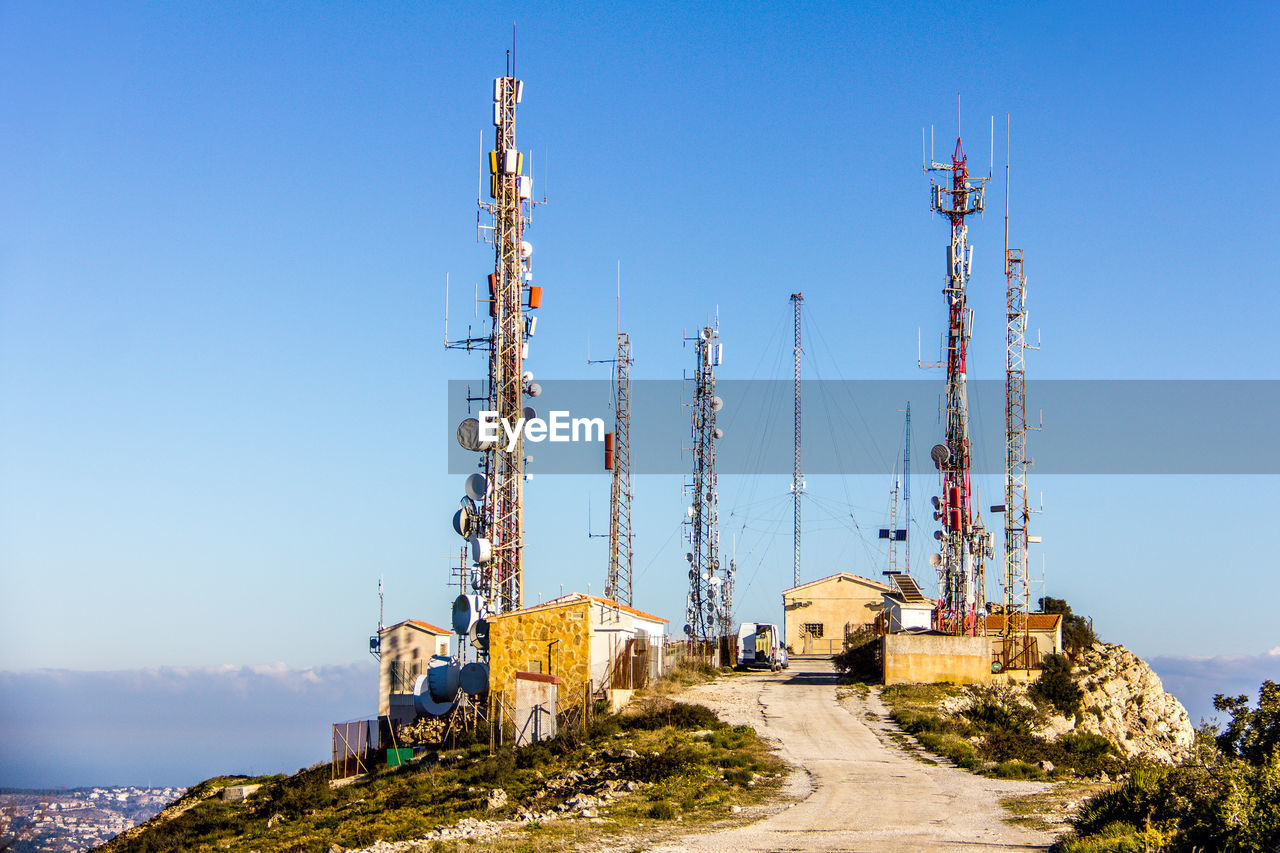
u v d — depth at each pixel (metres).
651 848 26.50
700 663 70.19
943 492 63.94
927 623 64.69
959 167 65.25
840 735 45.97
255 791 52.28
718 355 80.06
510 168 53.78
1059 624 73.31
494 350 53.44
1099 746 48.88
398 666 65.00
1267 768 24.23
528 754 41.88
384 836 32.25
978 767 38.31
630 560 78.50
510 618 50.28
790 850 25.67
